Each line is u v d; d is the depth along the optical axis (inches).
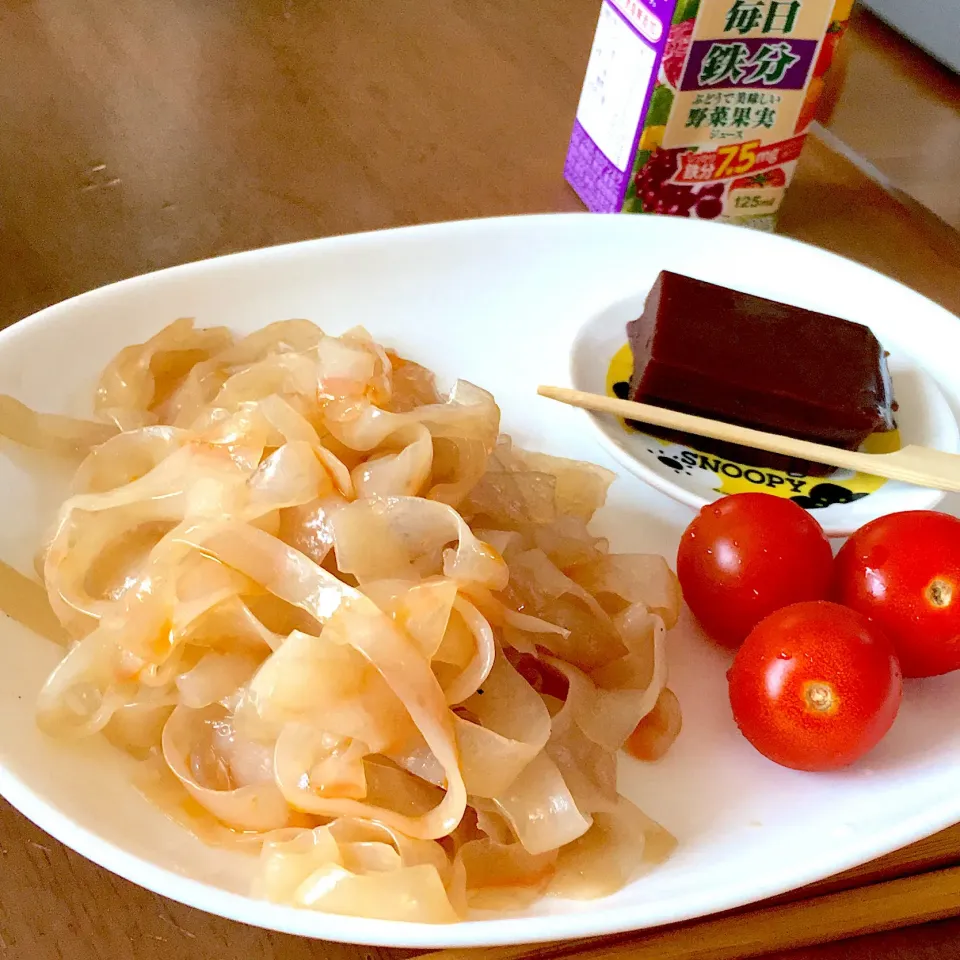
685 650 9.4
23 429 9.5
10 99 14.2
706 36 11.8
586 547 9.2
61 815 7.6
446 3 16.7
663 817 8.4
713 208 13.2
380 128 14.4
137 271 12.1
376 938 7.3
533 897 7.8
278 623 8.5
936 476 10.2
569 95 15.2
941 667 9.0
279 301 11.1
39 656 8.6
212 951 7.7
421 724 7.8
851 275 12.1
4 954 7.6
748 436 10.5
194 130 14.1
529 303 11.8
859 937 8.2
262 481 8.5
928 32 19.1
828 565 9.3
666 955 8.0
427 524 8.6
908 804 8.3
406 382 10.1
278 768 8.0
